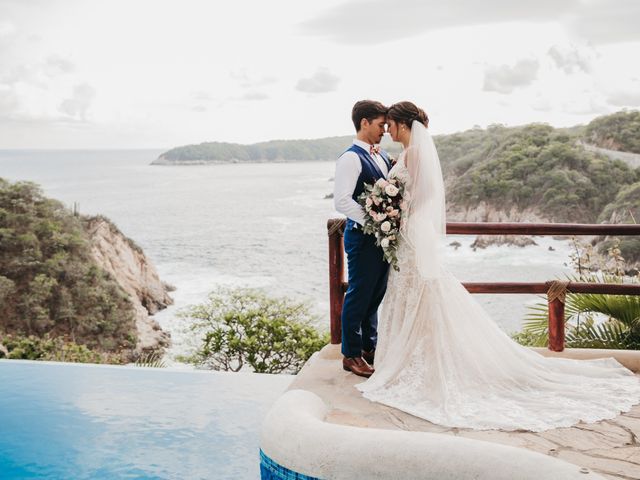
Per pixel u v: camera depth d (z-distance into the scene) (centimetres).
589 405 323
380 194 350
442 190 354
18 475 351
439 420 308
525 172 5722
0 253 3953
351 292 374
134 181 19112
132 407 450
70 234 4175
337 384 365
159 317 4544
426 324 346
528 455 208
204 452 378
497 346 351
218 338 798
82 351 956
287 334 793
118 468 359
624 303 475
